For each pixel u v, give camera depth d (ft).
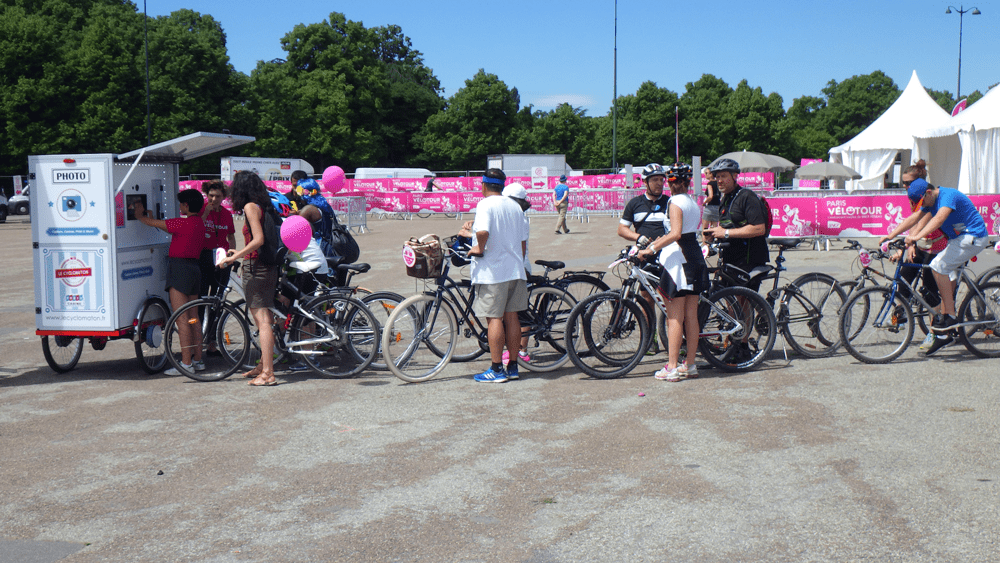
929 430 15.70
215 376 21.33
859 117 272.72
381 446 15.55
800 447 14.89
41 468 14.64
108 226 21.29
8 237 80.43
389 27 263.70
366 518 12.17
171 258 22.21
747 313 21.31
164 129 144.15
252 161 119.75
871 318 21.59
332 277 22.99
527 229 21.62
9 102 132.98
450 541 11.32
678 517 11.93
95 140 136.67
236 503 12.86
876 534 11.22
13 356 25.05
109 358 24.81
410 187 123.44
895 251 21.76
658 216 21.54
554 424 16.76
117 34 144.36
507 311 20.67
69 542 11.55
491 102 212.84
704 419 16.84
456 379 21.08
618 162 219.20
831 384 19.52
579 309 20.53
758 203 21.29
